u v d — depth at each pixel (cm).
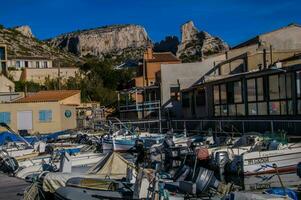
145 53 7631
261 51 4300
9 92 6053
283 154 1800
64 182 1505
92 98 7138
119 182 1414
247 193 1085
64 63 11131
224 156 1898
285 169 1797
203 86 3897
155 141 2727
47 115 4612
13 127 4497
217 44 16388
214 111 3709
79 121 5006
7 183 1930
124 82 8375
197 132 3116
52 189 1503
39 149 2766
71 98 5566
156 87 5259
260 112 3064
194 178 1383
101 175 1570
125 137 3102
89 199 1288
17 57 9519
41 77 8388
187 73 5100
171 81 5078
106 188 1392
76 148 2805
